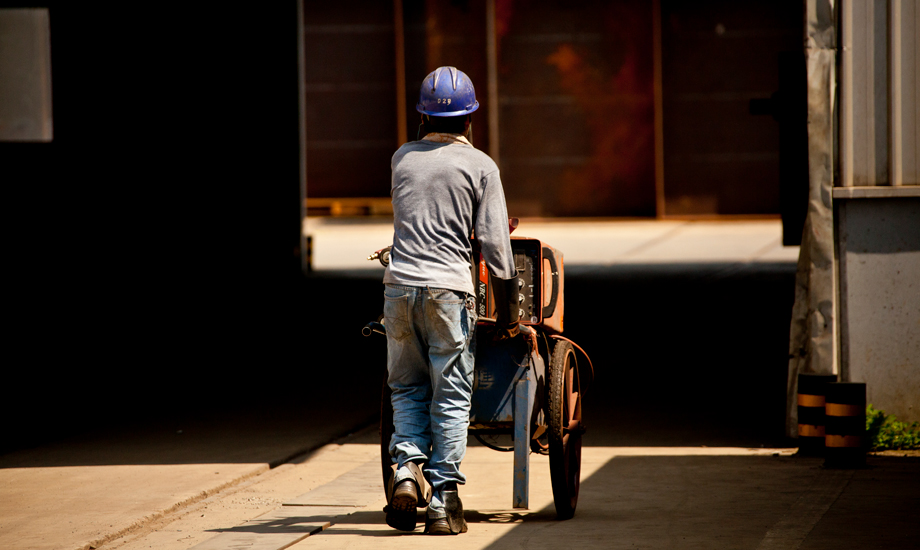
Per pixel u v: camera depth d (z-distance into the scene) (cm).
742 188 11194
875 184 2516
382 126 11612
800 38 10912
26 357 4134
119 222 5209
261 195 6712
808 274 2538
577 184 11469
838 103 2514
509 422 1814
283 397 3372
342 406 3219
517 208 11550
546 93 11394
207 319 5362
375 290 6531
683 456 2453
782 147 2653
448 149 1773
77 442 2711
